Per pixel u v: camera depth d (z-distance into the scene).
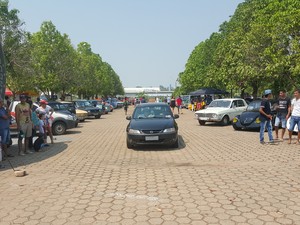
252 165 7.67
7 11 26.36
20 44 27.84
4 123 9.01
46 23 39.56
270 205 4.88
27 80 31.48
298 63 18.94
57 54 39.44
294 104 10.70
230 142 11.66
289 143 10.92
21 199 5.44
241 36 29.12
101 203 5.13
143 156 9.27
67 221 4.44
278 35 20.62
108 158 9.04
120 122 23.84
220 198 5.24
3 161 8.84
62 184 6.29
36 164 8.34
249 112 15.77
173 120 10.95
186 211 4.70
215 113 18.59
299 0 22.62
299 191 5.55
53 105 20.89
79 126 20.67
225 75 29.05
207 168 7.46
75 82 43.25
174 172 7.11
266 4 29.41
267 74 21.73
